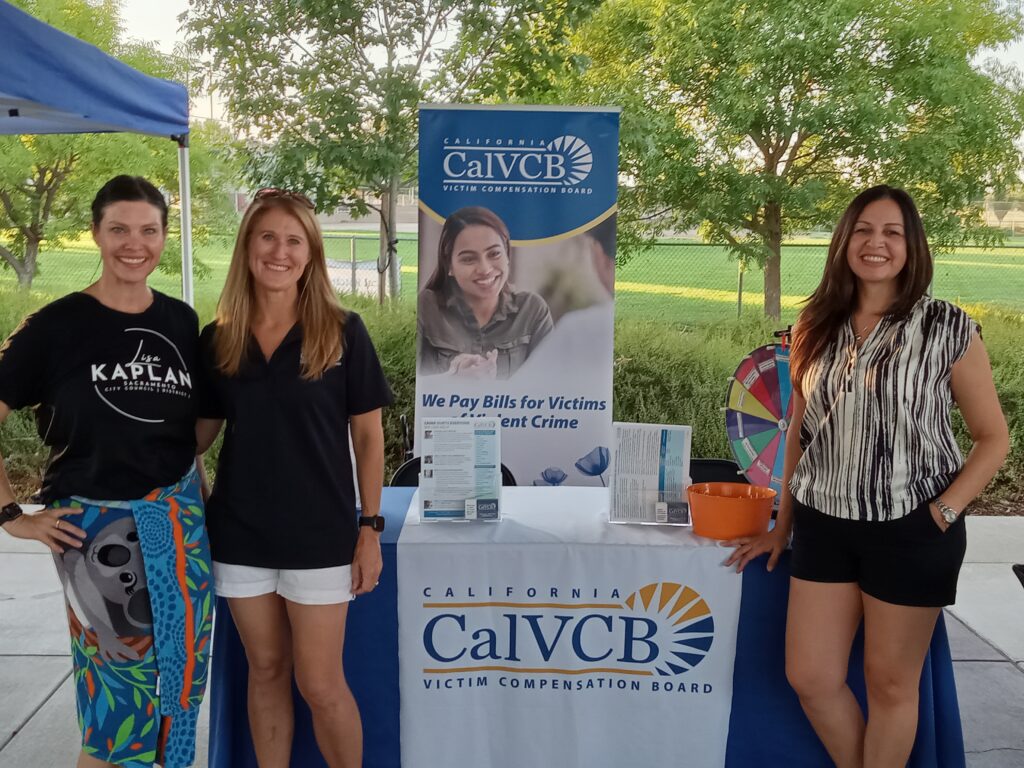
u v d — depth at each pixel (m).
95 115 3.26
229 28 6.14
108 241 1.89
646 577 2.24
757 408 2.71
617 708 2.29
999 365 5.86
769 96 7.68
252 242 1.94
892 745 2.06
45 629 3.46
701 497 2.27
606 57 8.60
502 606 2.25
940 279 11.24
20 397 1.88
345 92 6.26
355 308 6.73
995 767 2.59
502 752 2.30
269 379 1.96
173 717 1.98
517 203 3.35
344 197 7.06
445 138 3.31
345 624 2.19
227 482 2.00
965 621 3.61
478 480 2.38
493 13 6.49
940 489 1.96
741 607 2.26
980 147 7.79
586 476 3.50
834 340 2.08
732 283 12.80
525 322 3.42
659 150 7.63
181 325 2.00
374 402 2.04
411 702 2.27
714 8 7.71
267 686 2.13
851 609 2.08
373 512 2.09
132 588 1.92
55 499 1.92
